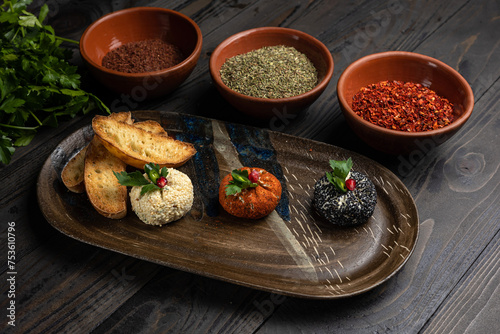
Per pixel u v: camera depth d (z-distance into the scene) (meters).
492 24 0.84
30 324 0.60
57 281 0.62
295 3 0.87
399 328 0.60
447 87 0.72
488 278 0.63
